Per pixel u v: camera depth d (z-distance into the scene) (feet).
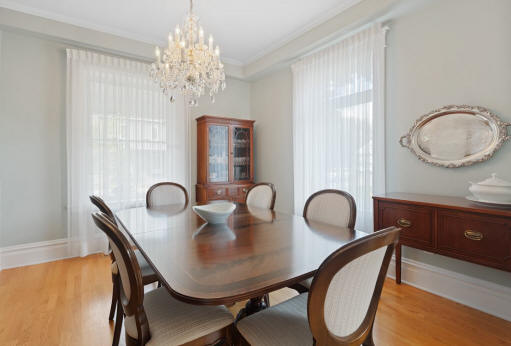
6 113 8.89
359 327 3.06
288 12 8.99
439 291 7.00
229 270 3.28
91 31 9.78
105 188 10.28
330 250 4.00
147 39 10.75
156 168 11.44
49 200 9.61
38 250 9.35
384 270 3.16
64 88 9.82
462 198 6.47
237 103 14.32
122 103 10.64
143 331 3.21
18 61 9.04
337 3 8.52
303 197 11.06
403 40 7.88
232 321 3.75
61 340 5.23
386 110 8.30
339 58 9.52
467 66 6.63
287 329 3.35
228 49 11.95
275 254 3.84
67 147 9.62
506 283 6.04
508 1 6.01
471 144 6.52
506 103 6.05
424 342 5.16
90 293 7.12
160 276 3.13
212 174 12.59
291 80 12.18
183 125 12.09
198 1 8.37
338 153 9.64
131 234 4.97
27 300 6.73
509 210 4.95
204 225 5.66
